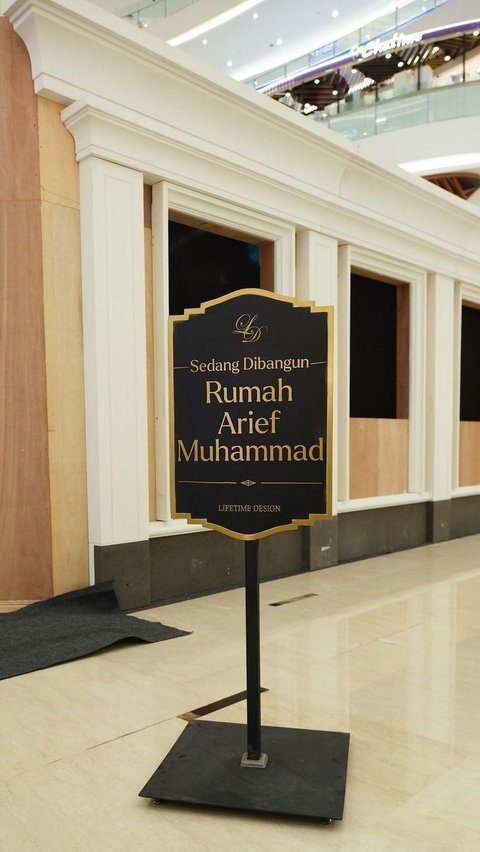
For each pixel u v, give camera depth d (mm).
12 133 4391
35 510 4453
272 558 5922
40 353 4434
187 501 2443
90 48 4344
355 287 7332
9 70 4379
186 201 5121
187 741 2531
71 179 4547
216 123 5105
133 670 3443
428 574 6023
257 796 2119
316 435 2318
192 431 2441
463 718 2865
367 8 20047
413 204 7094
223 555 5445
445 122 16109
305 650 3814
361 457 7008
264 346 2367
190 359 2447
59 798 2180
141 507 4719
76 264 4578
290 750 2449
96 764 2420
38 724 2775
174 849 1904
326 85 24125
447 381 8070
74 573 4551
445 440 8047
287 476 2344
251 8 19359
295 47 21984
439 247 7621
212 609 4711
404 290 7750
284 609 4754
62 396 4500
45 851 1890
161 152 4797
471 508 8797
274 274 5949
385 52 21500
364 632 4184
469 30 20016
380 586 5508
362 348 7426
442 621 4445
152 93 4703
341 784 2197
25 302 4426
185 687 3211
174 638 4000
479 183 17266
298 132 5547
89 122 4359
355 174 6250
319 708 2967
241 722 2795
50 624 4004
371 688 3219
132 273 4688
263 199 5578
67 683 3248
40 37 4160
